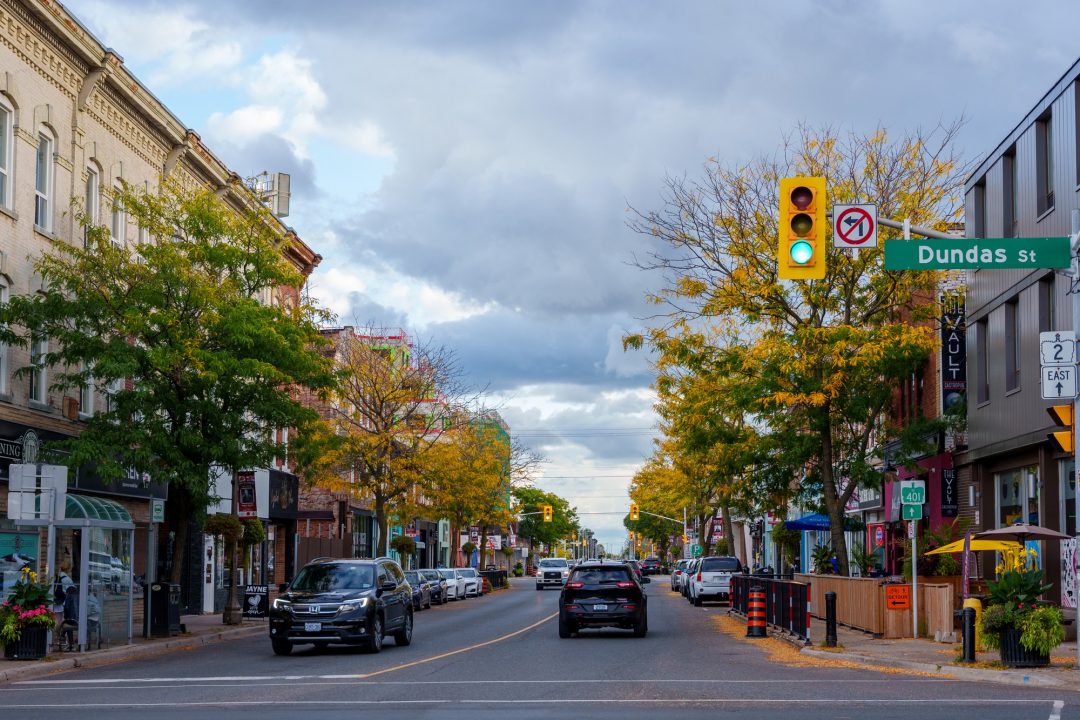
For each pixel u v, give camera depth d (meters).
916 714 13.11
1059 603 26.81
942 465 34.72
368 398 50.44
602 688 16.34
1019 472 29.67
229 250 28.62
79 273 28.25
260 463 29.12
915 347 31.14
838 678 17.81
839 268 32.12
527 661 21.34
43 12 28.62
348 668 20.23
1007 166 29.00
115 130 33.66
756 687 16.39
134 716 13.60
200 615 39.94
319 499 62.16
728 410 35.00
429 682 17.48
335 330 53.66
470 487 58.94
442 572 58.28
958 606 26.67
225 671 20.16
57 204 30.42
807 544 65.19
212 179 40.12
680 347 33.38
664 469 67.69
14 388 28.28
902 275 31.64
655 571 135.50
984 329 31.73
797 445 33.41
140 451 26.73
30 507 23.03
